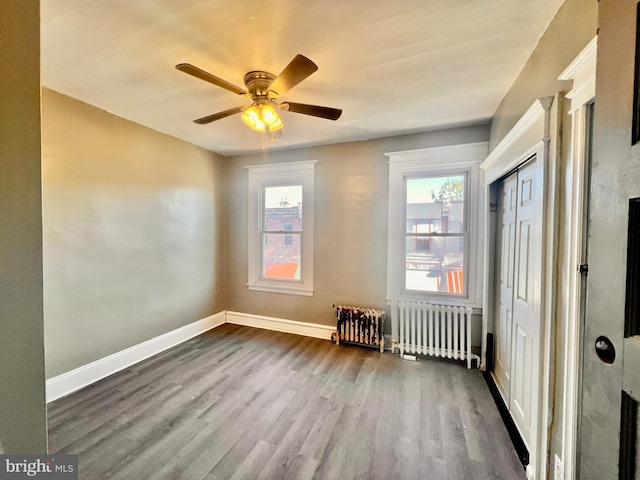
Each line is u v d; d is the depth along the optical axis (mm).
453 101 2330
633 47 634
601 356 701
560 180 1326
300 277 3797
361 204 3369
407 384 2482
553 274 1347
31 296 748
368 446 1760
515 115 1969
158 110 2523
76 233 2354
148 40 1561
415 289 3223
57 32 1486
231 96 2248
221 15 1368
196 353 3078
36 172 753
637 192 620
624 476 638
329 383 2494
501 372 2385
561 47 1321
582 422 767
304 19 1399
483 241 2801
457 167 2957
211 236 3836
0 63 684
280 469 1587
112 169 2615
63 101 2238
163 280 3152
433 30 1482
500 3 1303
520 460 1653
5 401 707
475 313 2881
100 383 2455
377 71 1878
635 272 636
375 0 1279
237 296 4090
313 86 2078
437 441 1804
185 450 1716
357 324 3244
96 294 2508
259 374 2643
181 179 3363
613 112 684
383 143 3254
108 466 1590
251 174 3936
